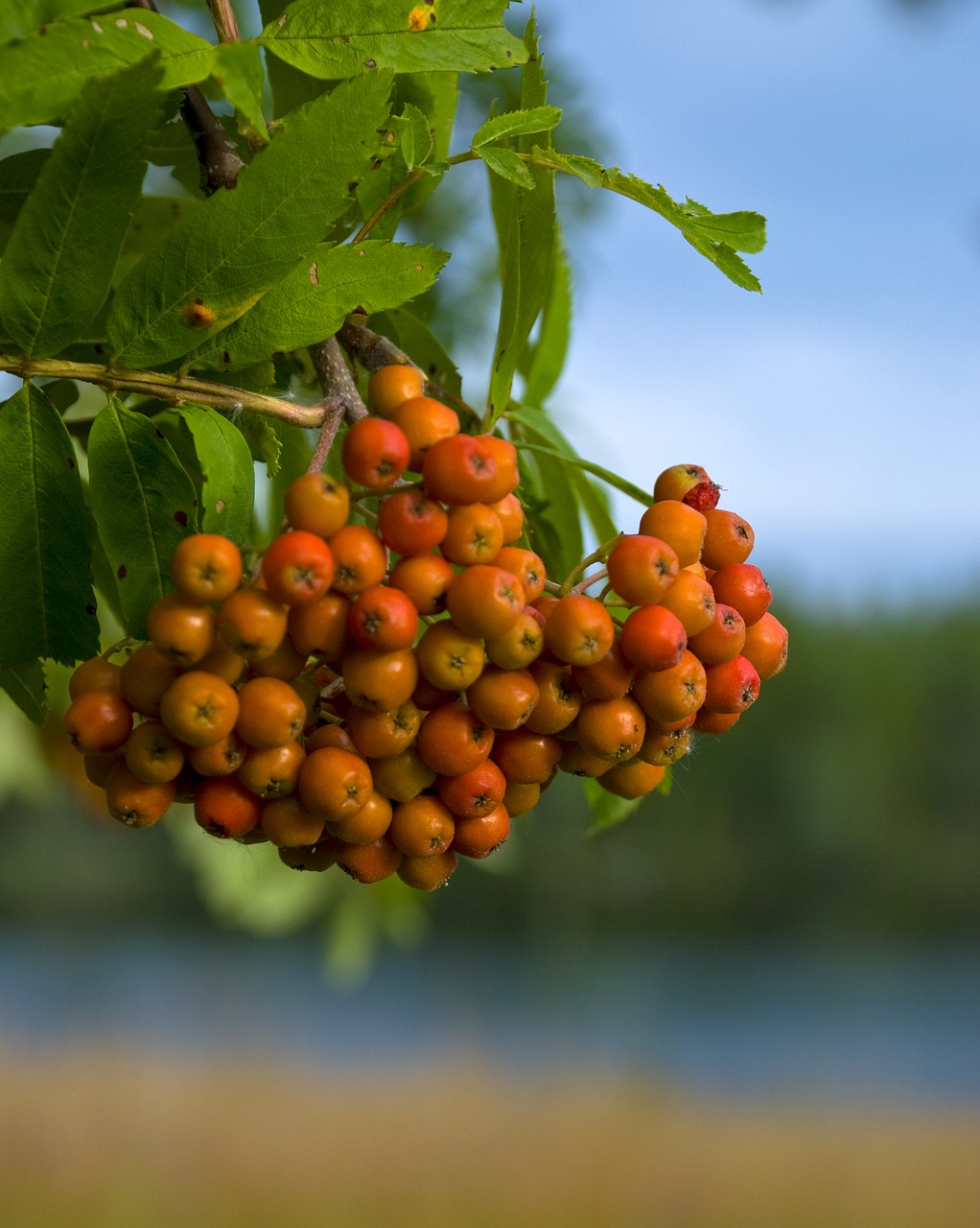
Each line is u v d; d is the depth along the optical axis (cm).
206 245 56
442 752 56
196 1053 600
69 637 57
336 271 57
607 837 1202
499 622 55
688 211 59
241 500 57
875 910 1243
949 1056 683
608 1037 715
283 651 56
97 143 55
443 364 64
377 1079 568
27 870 1160
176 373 57
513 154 58
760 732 1355
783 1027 766
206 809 56
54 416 57
